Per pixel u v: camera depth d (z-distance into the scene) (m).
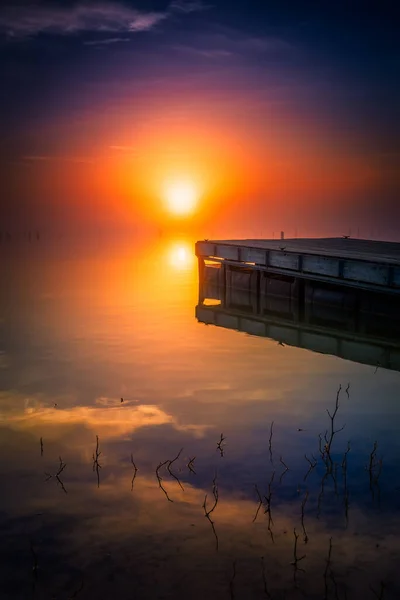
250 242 24.34
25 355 14.10
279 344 15.36
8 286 27.11
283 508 6.27
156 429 8.89
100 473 7.27
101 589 4.92
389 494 6.53
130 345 15.27
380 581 4.95
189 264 38.47
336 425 8.93
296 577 5.04
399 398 10.31
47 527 5.94
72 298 23.59
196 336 16.50
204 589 4.91
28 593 4.88
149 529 5.88
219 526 5.91
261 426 8.95
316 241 24.92
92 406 10.08
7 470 7.38
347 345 15.06
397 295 16.03
